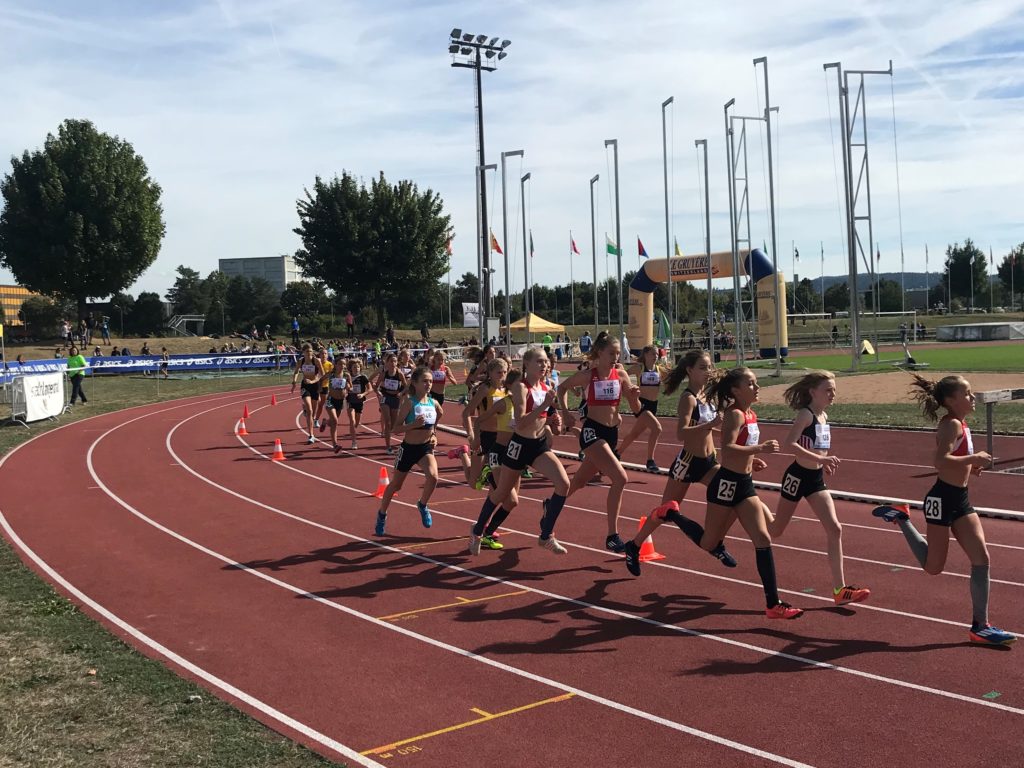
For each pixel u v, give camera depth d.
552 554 8.97
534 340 57.69
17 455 17.67
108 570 8.88
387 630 6.80
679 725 4.98
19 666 6.04
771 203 29.81
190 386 36.69
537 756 4.67
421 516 10.05
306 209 63.06
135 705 5.35
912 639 6.23
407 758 4.69
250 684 5.80
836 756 4.55
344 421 23.64
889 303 89.94
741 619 6.79
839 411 20.03
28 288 55.56
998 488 11.33
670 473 7.83
